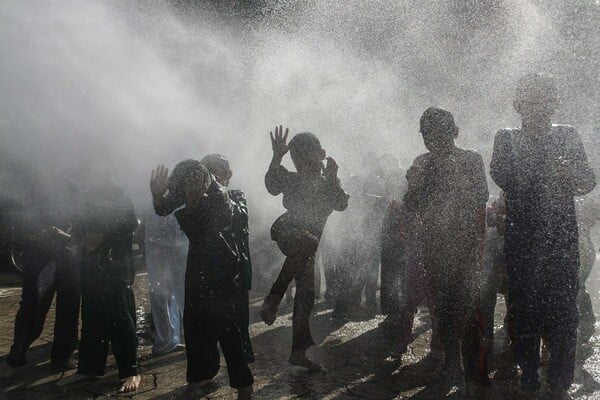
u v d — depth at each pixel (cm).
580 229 462
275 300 435
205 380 400
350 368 458
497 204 444
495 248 471
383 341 523
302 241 438
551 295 373
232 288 393
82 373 453
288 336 550
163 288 514
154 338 545
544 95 365
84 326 450
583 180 366
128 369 439
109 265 442
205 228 389
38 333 488
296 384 430
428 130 399
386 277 540
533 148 371
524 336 380
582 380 404
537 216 370
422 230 407
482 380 392
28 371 482
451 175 396
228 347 387
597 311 568
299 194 446
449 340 411
